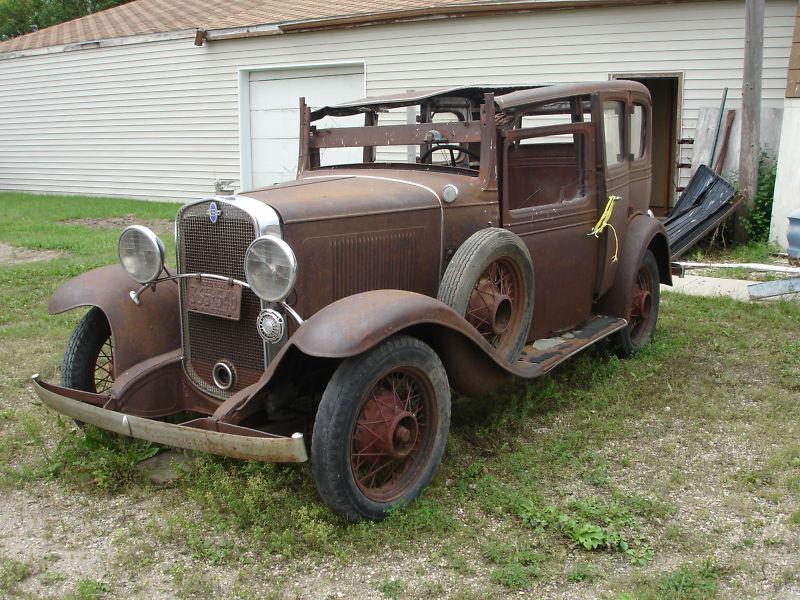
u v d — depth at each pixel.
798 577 2.89
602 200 4.86
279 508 3.32
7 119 19.34
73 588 2.86
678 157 10.84
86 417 3.53
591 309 5.21
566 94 4.47
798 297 7.02
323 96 14.02
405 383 3.42
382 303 3.20
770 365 5.32
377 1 14.16
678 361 5.41
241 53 14.75
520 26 11.62
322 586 2.87
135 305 3.96
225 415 3.27
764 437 4.14
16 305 7.11
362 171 4.54
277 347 3.44
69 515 3.40
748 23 9.34
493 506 3.38
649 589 2.80
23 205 16.05
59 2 32.91
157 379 3.83
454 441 4.02
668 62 10.76
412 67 12.72
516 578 2.86
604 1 10.81
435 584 2.85
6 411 4.51
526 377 4.00
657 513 3.34
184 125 16.02
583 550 3.08
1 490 3.61
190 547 3.12
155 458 3.89
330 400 3.09
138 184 17.16
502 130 4.25
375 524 3.24
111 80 16.95
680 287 7.75
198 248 3.64
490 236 3.92
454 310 3.67
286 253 3.13
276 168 14.96
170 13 18.12
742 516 3.33
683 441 4.10
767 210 9.98
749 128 9.62
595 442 4.06
